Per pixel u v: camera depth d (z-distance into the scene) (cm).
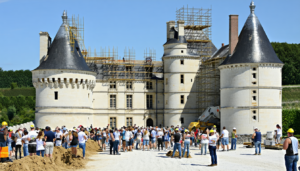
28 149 2614
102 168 2559
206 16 7644
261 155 3350
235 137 3978
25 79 13412
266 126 5294
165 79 7419
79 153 3159
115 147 3534
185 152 3394
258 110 5294
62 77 5869
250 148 4150
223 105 5609
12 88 12306
